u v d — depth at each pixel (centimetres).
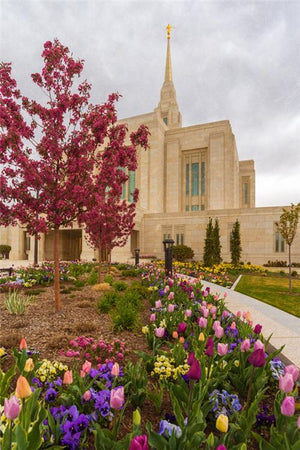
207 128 5103
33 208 712
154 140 4897
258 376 330
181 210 5247
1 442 188
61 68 741
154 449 238
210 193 4884
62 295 1002
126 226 1383
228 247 3322
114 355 443
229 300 1021
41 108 697
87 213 859
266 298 1127
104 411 258
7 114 657
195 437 204
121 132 816
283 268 2842
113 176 774
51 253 3828
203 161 5166
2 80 704
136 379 324
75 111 767
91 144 739
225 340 437
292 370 248
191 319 645
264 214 3170
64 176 760
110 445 201
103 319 694
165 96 7125
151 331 520
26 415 212
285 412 192
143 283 1265
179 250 3225
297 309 907
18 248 3762
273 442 215
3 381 275
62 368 348
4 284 1138
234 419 275
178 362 381
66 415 239
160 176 4988
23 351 317
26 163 645
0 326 620
